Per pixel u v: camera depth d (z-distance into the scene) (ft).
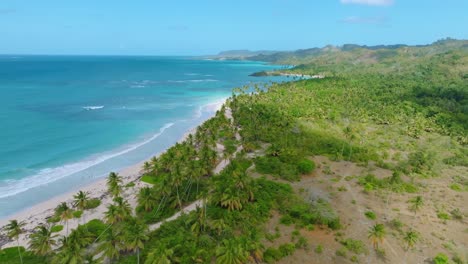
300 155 345.10
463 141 429.38
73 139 390.83
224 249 170.91
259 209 235.20
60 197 252.62
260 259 185.26
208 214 224.33
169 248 177.68
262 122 438.81
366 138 428.97
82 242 171.42
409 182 309.83
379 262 193.57
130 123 479.41
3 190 259.39
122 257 181.06
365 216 243.40
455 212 252.42
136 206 238.68
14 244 193.57
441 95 648.38
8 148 347.77
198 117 542.16
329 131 447.01
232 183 244.22
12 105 549.54
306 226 222.89
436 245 213.05
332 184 295.07
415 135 449.89
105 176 295.07
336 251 200.13
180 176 236.84
